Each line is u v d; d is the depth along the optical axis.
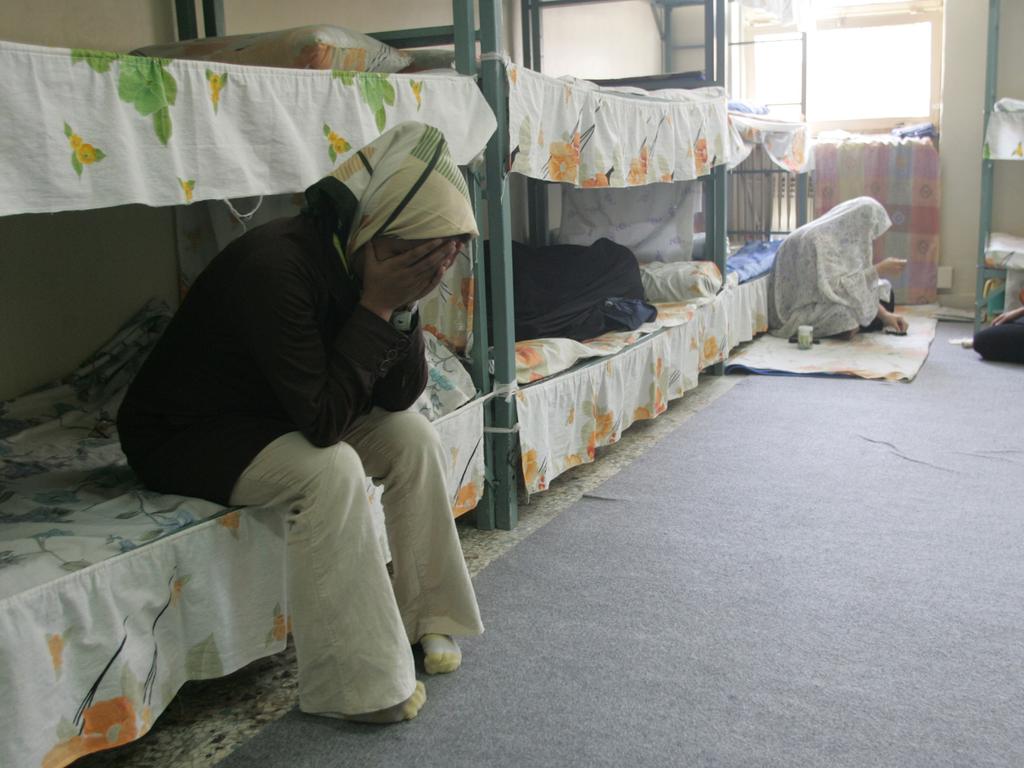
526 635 1.98
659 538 2.49
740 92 6.50
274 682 1.83
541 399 2.72
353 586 1.60
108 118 1.45
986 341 4.47
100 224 2.53
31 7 2.31
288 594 1.65
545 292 3.47
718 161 4.12
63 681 1.41
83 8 2.46
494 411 2.58
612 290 3.69
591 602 2.13
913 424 3.49
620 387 3.22
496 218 2.50
